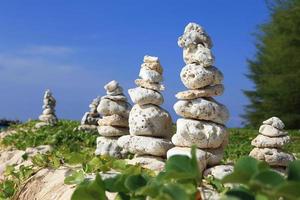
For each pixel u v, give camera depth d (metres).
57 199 1.59
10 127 5.88
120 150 2.32
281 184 0.50
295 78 6.97
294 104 7.11
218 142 1.66
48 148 3.01
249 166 0.58
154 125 1.90
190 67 1.70
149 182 0.64
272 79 7.14
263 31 7.56
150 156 1.86
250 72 7.56
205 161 1.62
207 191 1.22
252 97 7.54
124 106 2.35
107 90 2.38
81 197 0.70
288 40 7.10
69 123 5.20
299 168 0.57
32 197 1.78
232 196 0.55
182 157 0.64
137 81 1.96
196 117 1.67
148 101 1.92
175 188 0.55
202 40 1.72
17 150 3.38
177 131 1.69
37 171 1.90
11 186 1.91
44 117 5.16
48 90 5.23
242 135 4.30
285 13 7.19
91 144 3.38
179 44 1.75
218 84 1.70
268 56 7.25
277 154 1.82
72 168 1.86
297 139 4.25
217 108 1.67
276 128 1.85
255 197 0.55
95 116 4.12
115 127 2.33
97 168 1.66
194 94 1.66
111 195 1.32
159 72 1.97
